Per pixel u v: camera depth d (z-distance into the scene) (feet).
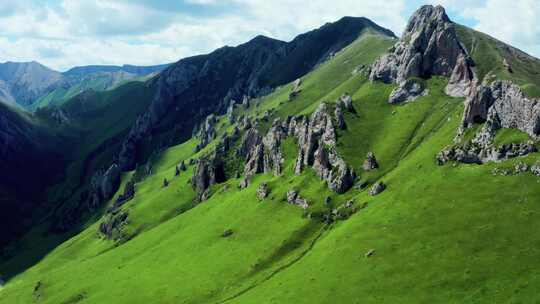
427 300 462.19
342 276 541.75
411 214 604.08
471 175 629.92
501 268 472.44
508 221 529.86
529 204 542.57
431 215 585.63
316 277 561.84
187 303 650.43
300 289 548.31
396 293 484.74
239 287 647.56
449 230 548.31
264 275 654.12
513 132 647.97
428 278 490.08
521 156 612.70
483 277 468.34
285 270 637.30
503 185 585.63
